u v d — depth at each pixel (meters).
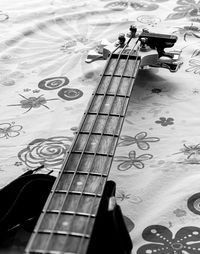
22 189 0.40
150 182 0.45
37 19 0.79
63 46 0.71
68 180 0.37
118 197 0.44
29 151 0.50
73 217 0.33
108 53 0.61
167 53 0.63
